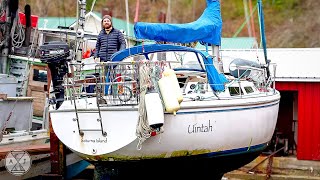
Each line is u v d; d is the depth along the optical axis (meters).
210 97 8.88
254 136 9.80
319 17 29.17
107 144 7.96
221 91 9.23
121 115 7.89
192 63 10.76
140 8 28.14
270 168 14.45
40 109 12.88
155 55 10.64
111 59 9.05
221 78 9.45
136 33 8.69
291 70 16.17
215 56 10.18
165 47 9.02
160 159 8.24
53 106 8.73
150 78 7.88
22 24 14.43
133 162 8.12
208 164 9.10
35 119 12.95
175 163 8.48
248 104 9.43
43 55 8.78
